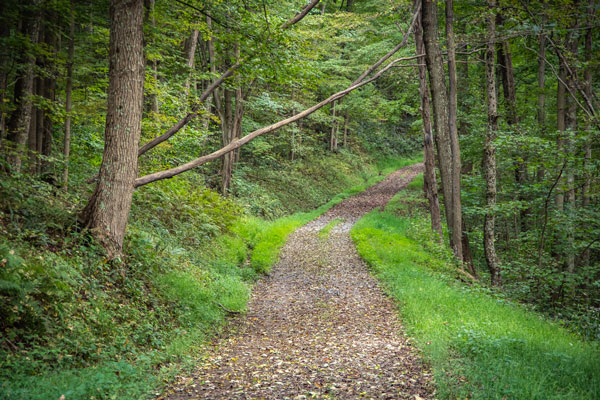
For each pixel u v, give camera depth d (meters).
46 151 10.31
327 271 12.89
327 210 26.11
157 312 7.14
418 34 16.75
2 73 8.71
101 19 11.03
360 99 31.17
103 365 4.99
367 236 17.20
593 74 14.03
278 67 10.07
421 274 11.41
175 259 9.58
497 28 12.89
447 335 6.62
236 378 5.42
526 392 4.27
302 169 31.30
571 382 4.67
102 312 5.95
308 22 16.83
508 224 17.17
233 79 10.98
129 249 8.09
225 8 9.96
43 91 10.12
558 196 12.95
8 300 4.72
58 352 4.86
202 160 8.54
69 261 6.40
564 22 11.20
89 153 12.30
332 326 8.20
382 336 7.39
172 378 5.31
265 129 9.48
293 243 16.88
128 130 7.54
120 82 7.47
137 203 11.25
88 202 7.52
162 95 12.69
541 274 11.25
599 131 10.60
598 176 11.25
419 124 24.30
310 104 28.66
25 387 3.90
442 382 4.74
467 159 19.42
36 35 8.90
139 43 7.61
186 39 16.03
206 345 6.91
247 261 13.79
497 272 12.52
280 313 9.16
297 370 5.72
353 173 37.00
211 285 9.58
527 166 13.65
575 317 10.21
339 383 5.18
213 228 13.54
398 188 33.34
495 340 5.96
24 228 6.54
